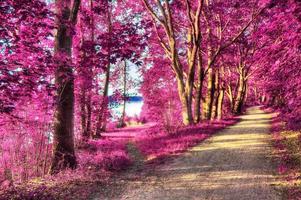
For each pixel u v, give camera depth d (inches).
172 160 561.3
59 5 460.4
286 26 347.9
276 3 340.8
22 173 478.9
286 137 728.3
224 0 1057.5
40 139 498.3
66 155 491.5
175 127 916.0
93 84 783.1
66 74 405.4
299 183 379.9
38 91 386.9
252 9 989.2
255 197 349.1
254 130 921.5
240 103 1782.7
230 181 415.2
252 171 458.6
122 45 434.9
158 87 1517.0
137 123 2050.9
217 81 1523.1
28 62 351.3
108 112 951.0
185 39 1275.8
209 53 1172.5
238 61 1694.1
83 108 783.7
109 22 962.1
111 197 373.4
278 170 455.8
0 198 349.4
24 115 481.7
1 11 310.5
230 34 1268.5
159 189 397.7
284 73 409.7
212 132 864.3
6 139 486.6
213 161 533.6
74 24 443.5
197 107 1078.4
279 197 343.0
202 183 413.7
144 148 698.2
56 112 490.0
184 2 1032.2
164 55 1219.2
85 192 387.5
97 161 537.0
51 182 425.1
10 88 332.2
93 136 952.9
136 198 366.6
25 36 352.5
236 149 626.5
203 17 1134.4
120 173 494.0
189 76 967.6
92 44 428.8
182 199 355.3
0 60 328.8
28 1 319.9
